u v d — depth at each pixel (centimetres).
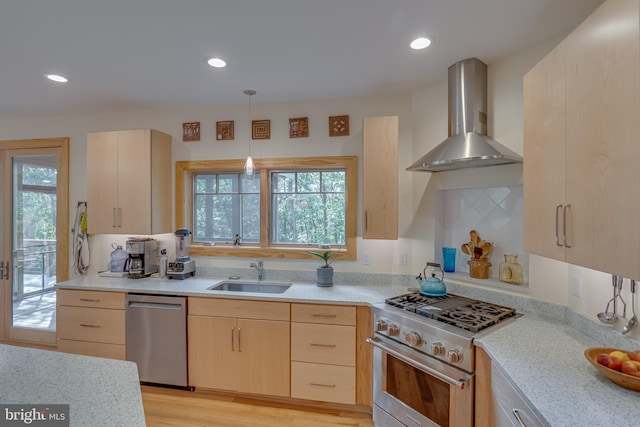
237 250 301
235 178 314
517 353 141
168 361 252
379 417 205
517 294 204
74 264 326
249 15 164
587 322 161
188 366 251
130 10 159
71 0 151
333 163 286
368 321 225
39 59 212
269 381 238
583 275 167
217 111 306
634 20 97
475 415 158
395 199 247
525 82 162
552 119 140
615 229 104
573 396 108
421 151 264
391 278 276
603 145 110
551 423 94
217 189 318
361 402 226
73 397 107
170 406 237
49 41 189
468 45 195
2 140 340
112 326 261
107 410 100
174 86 257
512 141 207
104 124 324
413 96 271
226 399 246
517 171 207
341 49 200
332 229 299
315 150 290
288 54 206
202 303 247
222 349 245
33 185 340
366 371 225
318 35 184
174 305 250
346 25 174
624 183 100
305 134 290
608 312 149
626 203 99
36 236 339
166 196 304
